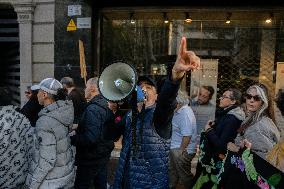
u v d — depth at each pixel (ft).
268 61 21.52
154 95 7.44
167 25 21.76
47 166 7.95
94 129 10.04
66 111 8.34
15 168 7.78
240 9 20.07
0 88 8.51
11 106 7.96
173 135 12.20
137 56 22.06
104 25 21.90
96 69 21.09
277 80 20.97
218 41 21.83
